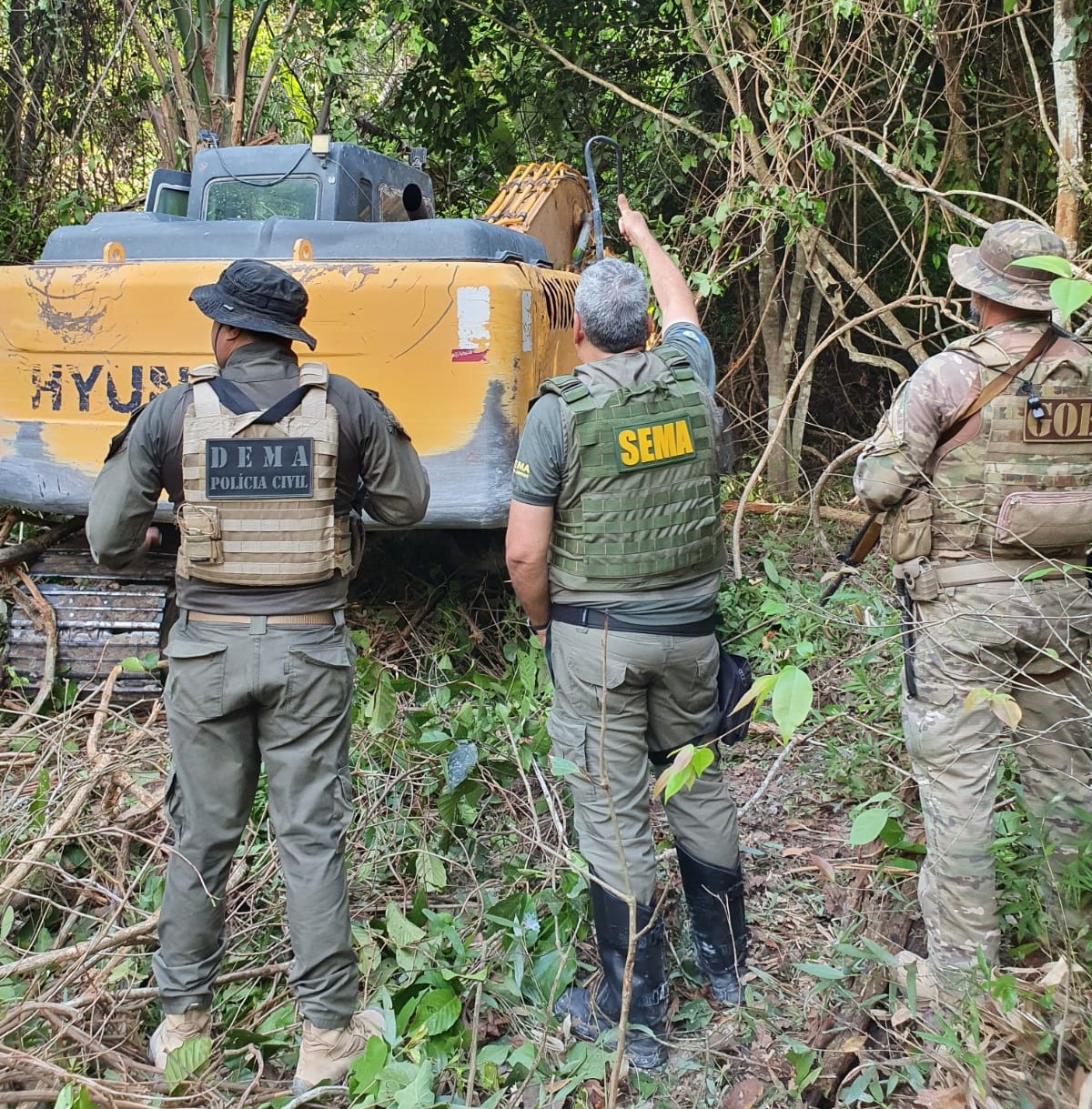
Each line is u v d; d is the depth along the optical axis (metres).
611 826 2.44
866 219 7.94
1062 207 4.48
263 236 4.05
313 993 2.29
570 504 2.42
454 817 3.08
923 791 2.44
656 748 2.61
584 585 2.42
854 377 8.71
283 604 2.31
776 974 2.71
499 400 3.69
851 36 6.16
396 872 2.97
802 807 3.51
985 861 2.35
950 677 2.37
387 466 2.43
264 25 9.16
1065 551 2.38
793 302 6.97
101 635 4.09
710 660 2.54
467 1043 2.43
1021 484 2.29
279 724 2.32
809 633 4.38
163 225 4.18
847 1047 2.30
